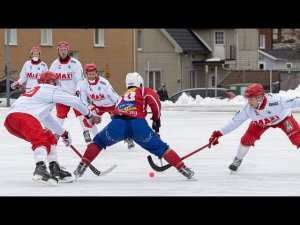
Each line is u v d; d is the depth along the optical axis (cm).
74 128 2633
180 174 1358
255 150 1817
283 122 1300
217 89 5078
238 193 1105
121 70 7006
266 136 2252
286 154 1722
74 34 6744
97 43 6906
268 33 10394
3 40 6356
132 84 1246
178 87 7431
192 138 2202
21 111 1174
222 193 1105
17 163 1566
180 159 1259
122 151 1812
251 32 8238
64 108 1828
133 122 1223
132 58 7062
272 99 1277
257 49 8294
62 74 1862
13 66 6412
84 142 2064
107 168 1462
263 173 1370
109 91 1742
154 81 7381
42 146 1175
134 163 1553
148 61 6844
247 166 1480
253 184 1216
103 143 1248
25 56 6481
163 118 3256
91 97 1755
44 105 1185
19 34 6438
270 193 1104
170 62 7412
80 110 1210
